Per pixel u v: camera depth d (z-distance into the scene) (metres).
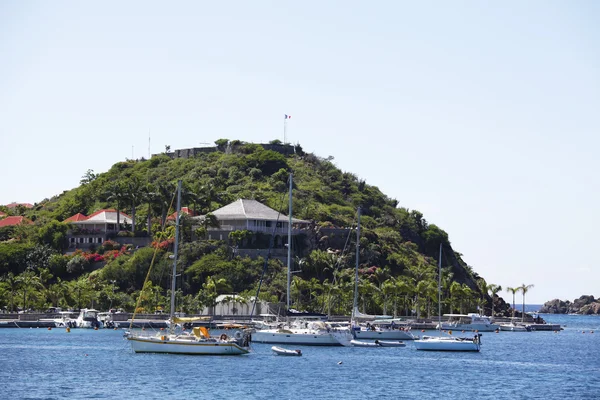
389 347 173.12
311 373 125.50
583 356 173.25
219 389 108.56
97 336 181.62
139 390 106.56
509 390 116.25
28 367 125.94
